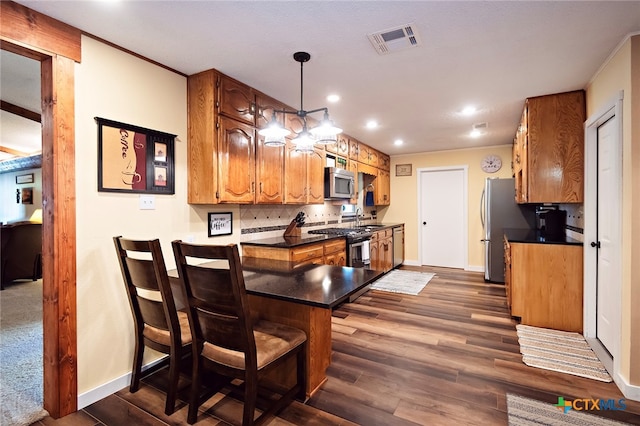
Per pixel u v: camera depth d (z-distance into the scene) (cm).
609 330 247
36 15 170
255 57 226
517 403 190
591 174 275
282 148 326
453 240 596
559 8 170
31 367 234
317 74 255
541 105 300
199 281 155
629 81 197
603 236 261
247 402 153
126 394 204
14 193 675
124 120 214
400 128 426
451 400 193
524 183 328
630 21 182
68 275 184
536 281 308
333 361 241
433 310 357
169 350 185
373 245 469
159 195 238
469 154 575
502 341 275
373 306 371
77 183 190
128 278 193
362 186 578
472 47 212
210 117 247
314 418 177
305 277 202
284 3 165
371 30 191
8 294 414
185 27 188
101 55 201
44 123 182
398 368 231
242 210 326
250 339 150
